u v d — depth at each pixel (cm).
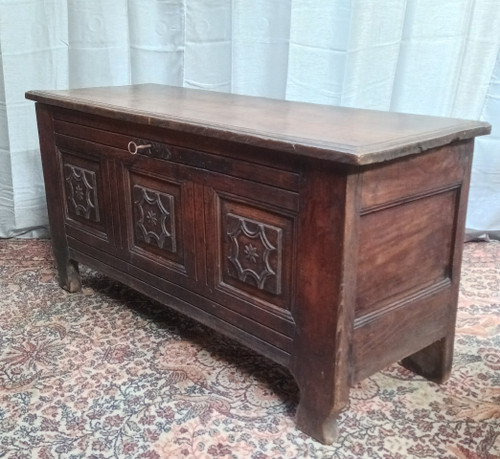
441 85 216
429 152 119
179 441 125
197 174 135
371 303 120
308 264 117
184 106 152
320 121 132
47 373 149
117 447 123
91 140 163
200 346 162
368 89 214
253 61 220
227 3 213
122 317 178
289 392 142
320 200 111
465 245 234
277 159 116
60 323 174
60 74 224
